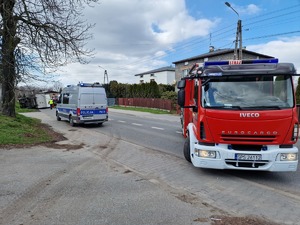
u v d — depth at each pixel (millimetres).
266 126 5695
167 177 6324
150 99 42688
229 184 5859
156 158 8367
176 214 4262
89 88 17484
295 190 5535
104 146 10523
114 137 13055
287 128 5699
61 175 6383
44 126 17203
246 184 5883
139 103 46906
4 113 16203
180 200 4863
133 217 4141
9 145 9828
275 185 5844
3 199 4852
